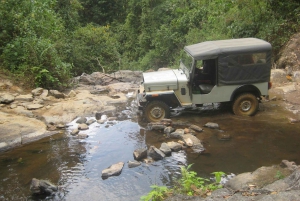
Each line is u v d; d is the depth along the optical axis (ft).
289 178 14.26
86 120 27.58
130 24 75.46
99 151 21.89
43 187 16.88
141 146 22.30
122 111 30.07
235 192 13.93
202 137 23.06
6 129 24.44
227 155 20.26
